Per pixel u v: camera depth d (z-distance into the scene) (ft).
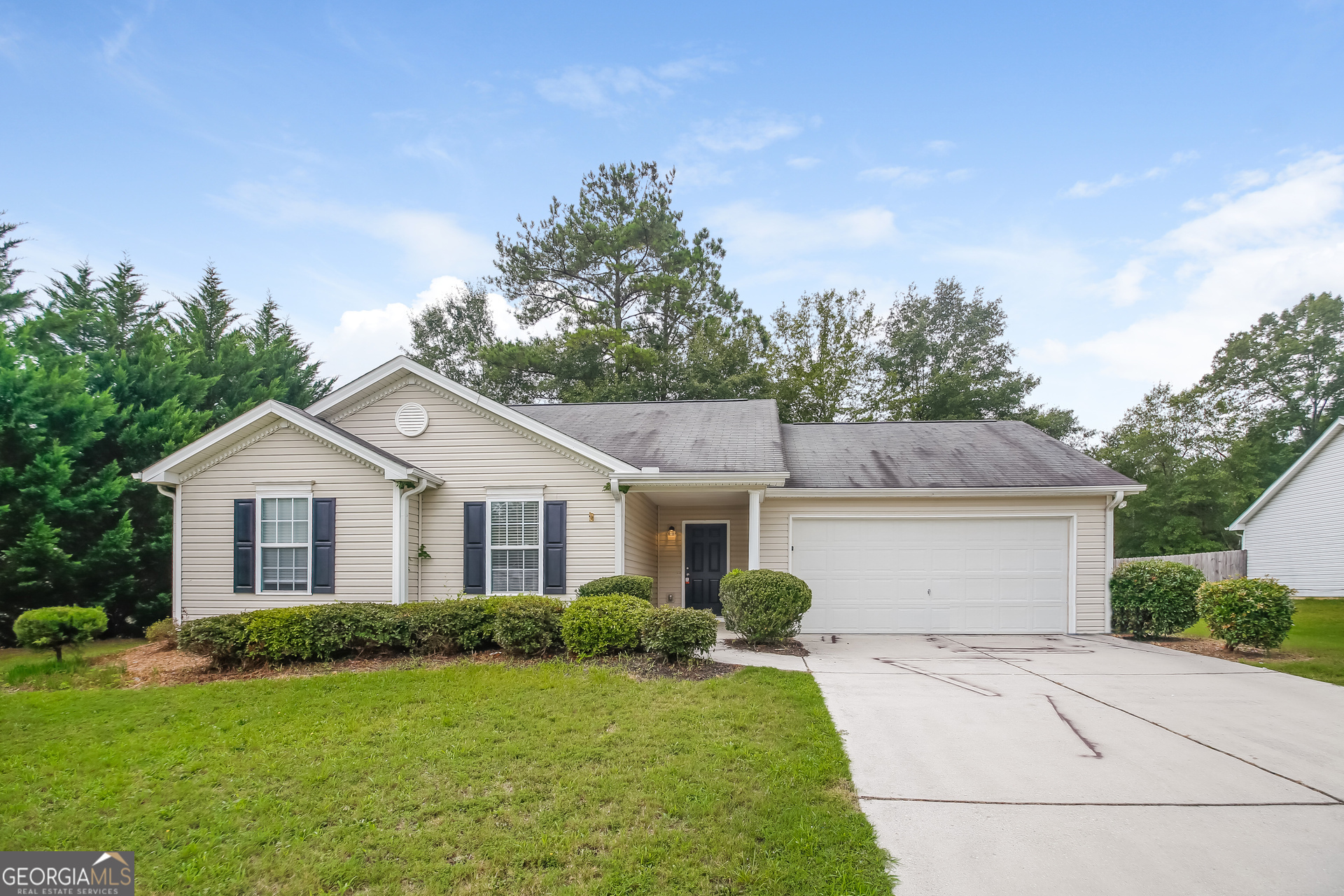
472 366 113.39
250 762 17.02
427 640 28.50
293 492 36.29
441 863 12.35
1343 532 69.31
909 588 40.98
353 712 20.90
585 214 104.73
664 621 26.71
